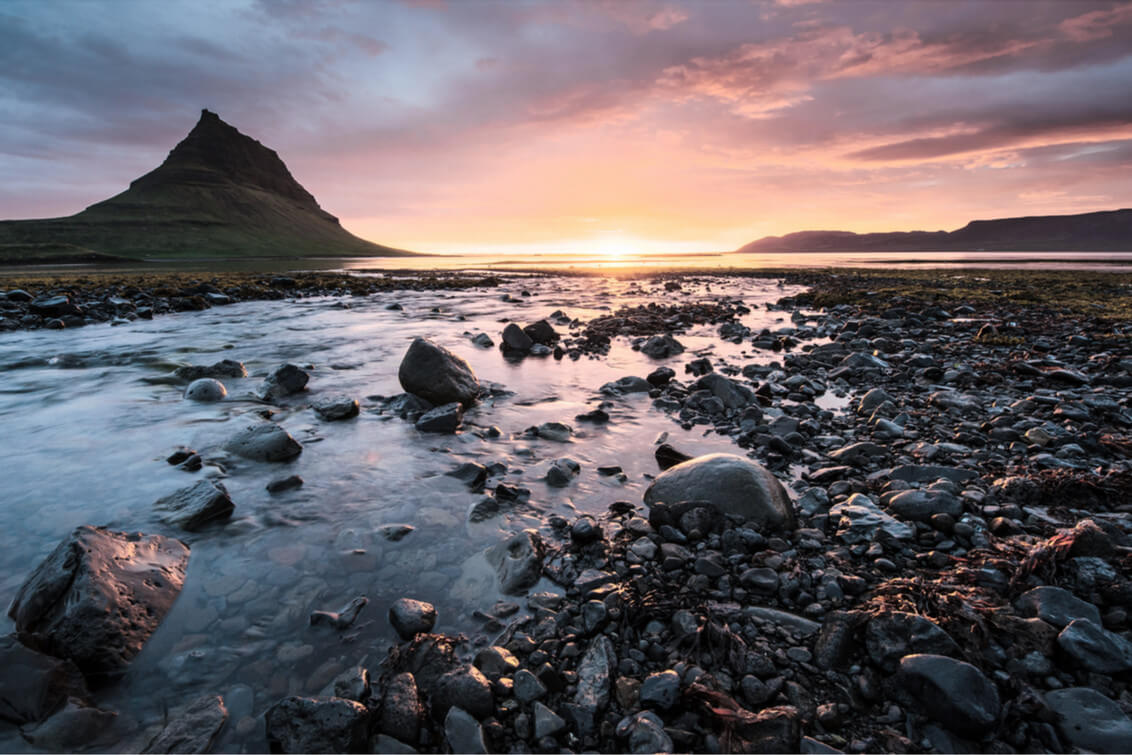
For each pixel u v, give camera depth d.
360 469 6.17
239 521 4.93
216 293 26.95
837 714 2.80
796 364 11.98
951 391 8.99
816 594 3.81
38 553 4.37
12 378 10.59
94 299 22.98
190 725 2.78
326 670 3.20
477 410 8.62
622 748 2.69
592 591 3.88
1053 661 3.05
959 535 4.49
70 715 2.78
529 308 25.00
